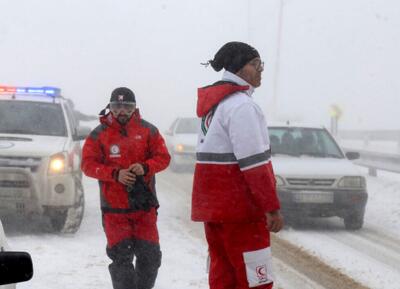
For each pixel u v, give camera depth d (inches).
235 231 208.2
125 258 289.6
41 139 456.4
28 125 479.5
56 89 518.0
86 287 323.6
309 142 563.8
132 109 298.5
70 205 435.2
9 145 434.6
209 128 211.2
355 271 384.2
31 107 494.0
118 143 296.8
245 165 201.2
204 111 214.4
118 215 289.6
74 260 377.4
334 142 568.7
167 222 521.7
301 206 496.4
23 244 416.5
